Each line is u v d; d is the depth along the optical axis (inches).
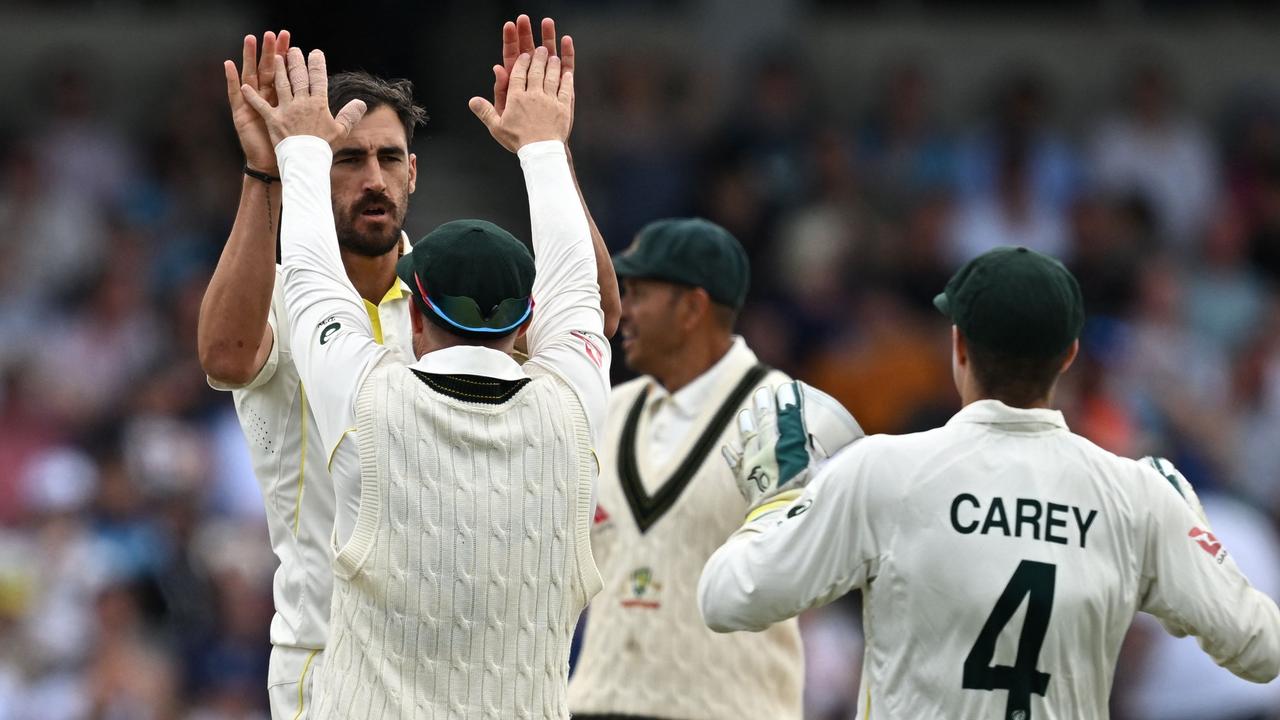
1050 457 534.3
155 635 1315.2
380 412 510.3
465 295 521.3
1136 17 1988.2
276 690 561.9
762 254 1704.0
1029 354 534.6
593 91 1865.2
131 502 1397.6
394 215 585.9
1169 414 1567.4
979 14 1979.6
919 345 1606.8
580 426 530.0
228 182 1824.6
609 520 764.6
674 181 1769.2
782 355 1606.8
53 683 1284.4
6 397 1569.9
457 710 505.0
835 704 1270.9
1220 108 1974.7
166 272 1729.8
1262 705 1133.7
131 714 1255.5
